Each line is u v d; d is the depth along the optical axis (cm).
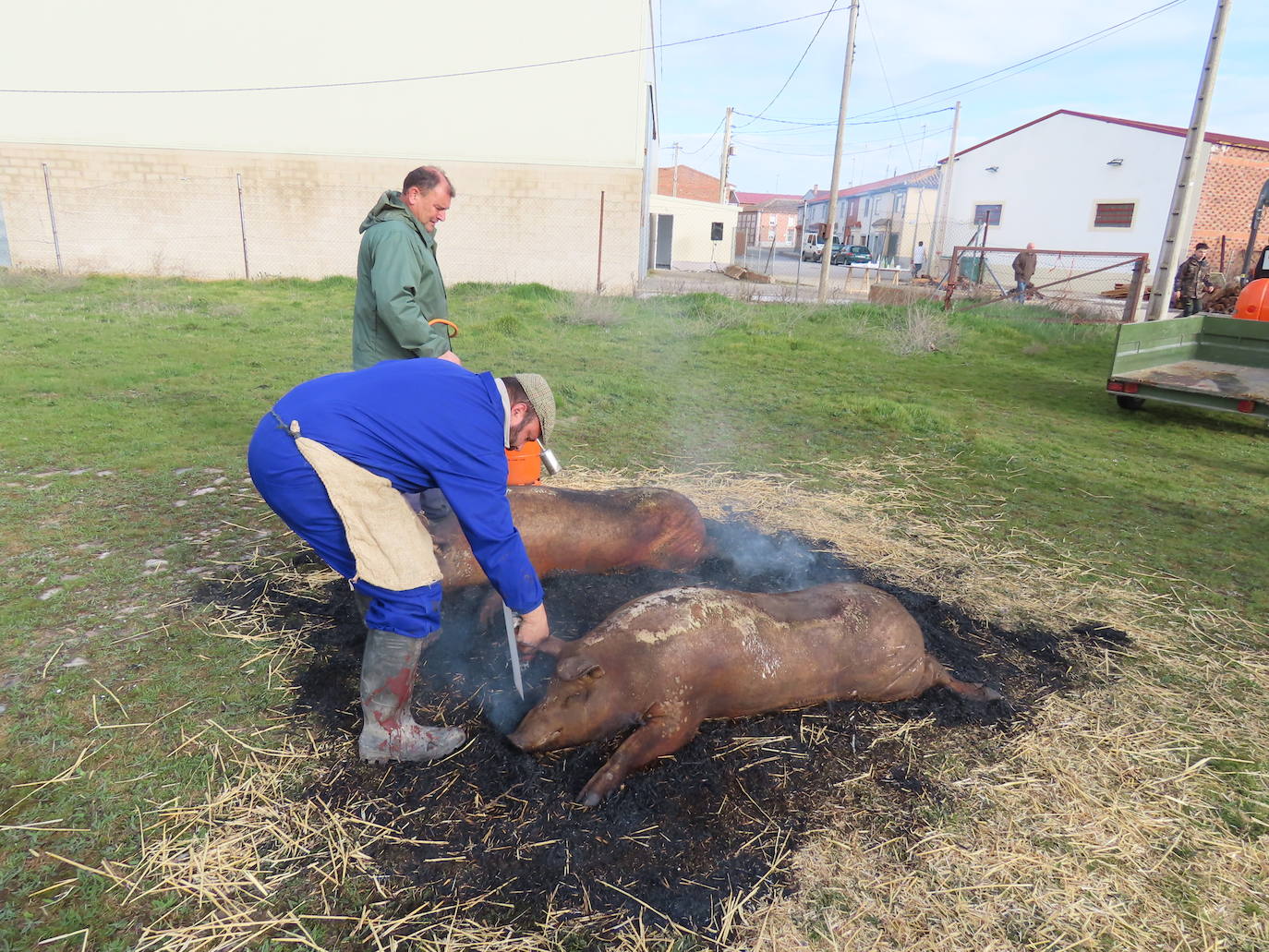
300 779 275
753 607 315
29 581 410
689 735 301
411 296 385
